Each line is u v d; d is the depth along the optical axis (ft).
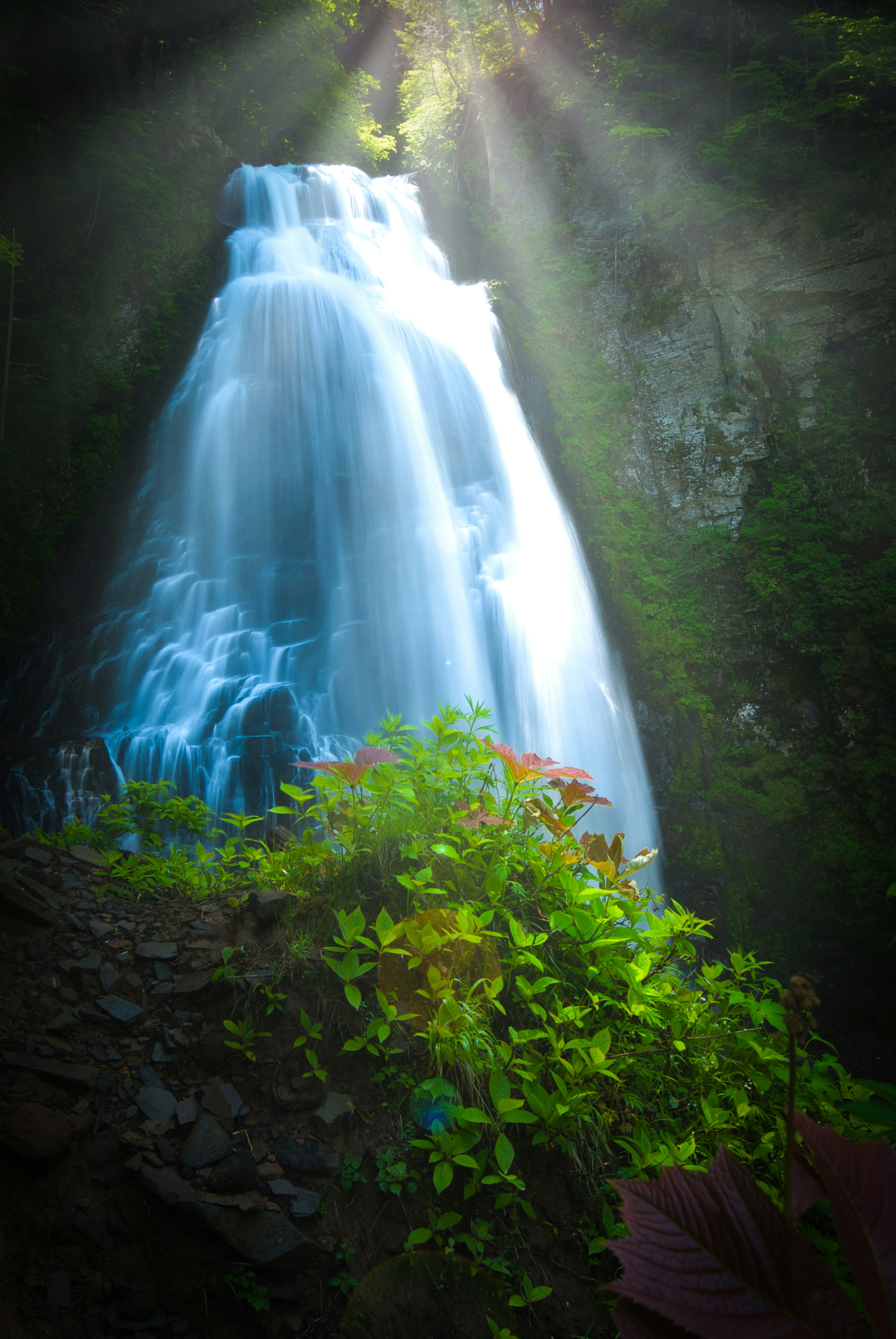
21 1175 7.19
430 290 72.90
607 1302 7.42
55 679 45.37
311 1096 8.20
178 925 10.30
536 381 71.67
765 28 70.49
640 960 9.04
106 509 54.70
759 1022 8.63
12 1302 6.47
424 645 55.36
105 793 35.91
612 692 63.00
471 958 8.94
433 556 57.88
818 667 59.67
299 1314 6.93
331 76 83.71
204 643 49.80
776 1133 8.24
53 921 9.95
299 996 8.96
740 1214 4.01
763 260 67.36
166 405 58.95
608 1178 8.04
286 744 42.93
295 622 52.24
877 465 61.93
